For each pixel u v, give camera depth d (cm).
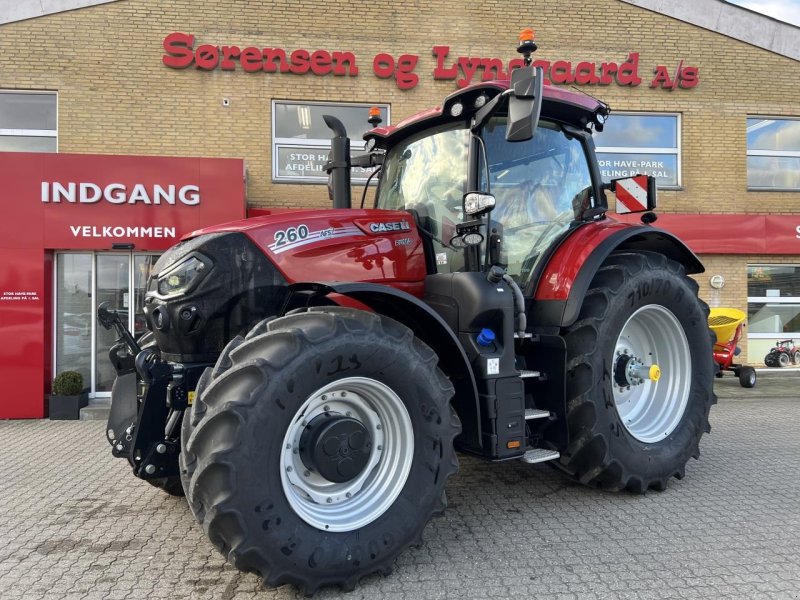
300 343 254
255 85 872
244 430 237
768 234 973
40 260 752
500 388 322
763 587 265
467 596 260
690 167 980
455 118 370
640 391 423
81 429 674
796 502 379
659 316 412
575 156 414
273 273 323
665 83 966
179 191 781
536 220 386
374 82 899
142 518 369
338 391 276
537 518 354
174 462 317
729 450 517
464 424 323
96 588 274
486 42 924
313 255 332
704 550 305
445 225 365
